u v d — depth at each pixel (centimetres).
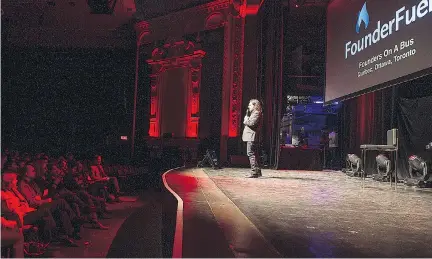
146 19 1644
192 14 1466
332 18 1034
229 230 236
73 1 1606
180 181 542
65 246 655
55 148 1738
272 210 318
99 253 618
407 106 780
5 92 1712
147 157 1619
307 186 541
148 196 1316
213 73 1415
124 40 1725
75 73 1755
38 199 654
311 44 1375
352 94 891
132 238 727
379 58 758
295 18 1249
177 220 263
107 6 1638
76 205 759
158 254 613
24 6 1603
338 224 270
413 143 759
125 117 1716
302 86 1420
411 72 640
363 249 201
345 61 938
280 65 1139
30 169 639
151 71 1625
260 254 186
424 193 519
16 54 1728
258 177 676
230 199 375
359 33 857
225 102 1342
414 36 632
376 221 286
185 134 1477
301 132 1617
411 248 205
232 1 1305
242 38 1334
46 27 1711
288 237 224
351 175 812
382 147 602
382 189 562
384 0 741
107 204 1126
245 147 1306
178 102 1506
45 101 1755
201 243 203
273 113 1168
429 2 585
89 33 1727
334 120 1714
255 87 1334
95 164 1141
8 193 530
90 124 1748
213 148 1384
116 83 1738
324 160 1298
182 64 1498
